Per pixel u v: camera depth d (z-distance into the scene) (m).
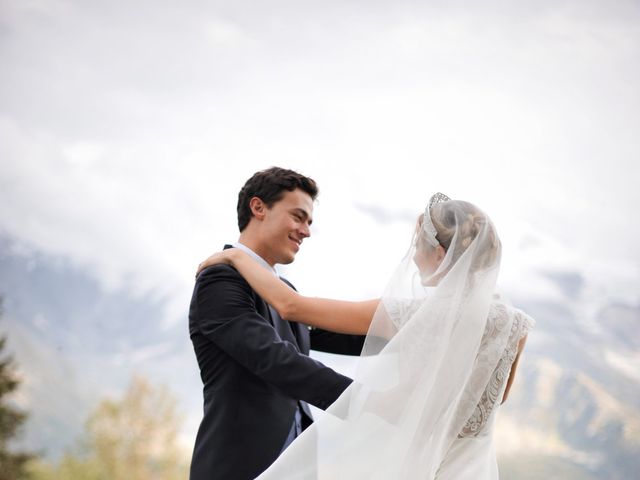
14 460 22.67
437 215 2.15
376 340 2.07
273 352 2.14
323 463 1.95
